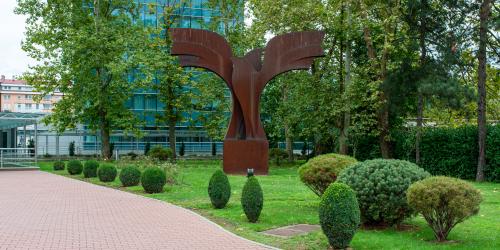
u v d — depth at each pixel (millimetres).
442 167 27094
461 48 24500
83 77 33344
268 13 29766
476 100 23609
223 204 14188
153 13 37719
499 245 9352
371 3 27641
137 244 9461
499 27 22125
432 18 24766
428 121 32969
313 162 13492
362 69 28562
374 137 32625
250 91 25016
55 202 15422
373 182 10727
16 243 9430
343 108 28969
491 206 14883
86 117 36375
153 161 26094
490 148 24578
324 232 9227
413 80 24891
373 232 10766
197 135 53125
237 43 34531
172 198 16547
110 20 35906
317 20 29781
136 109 49219
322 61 31531
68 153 53000
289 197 16250
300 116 31625
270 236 10391
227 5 36469
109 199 16312
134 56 32906
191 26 48750
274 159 38469
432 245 9367
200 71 38344
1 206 14469
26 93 97562
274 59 25031
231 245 9477
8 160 36844
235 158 25156
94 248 9062
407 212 10797
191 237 10203
